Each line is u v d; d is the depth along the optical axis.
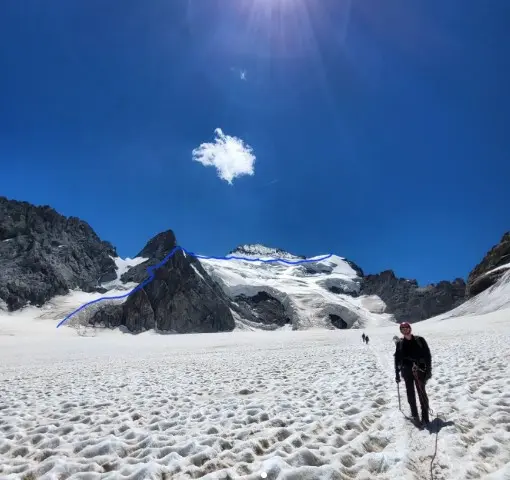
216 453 6.80
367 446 6.97
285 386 13.85
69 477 5.98
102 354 42.44
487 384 11.37
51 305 180.12
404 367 8.62
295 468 5.70
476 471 5.70
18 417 10.36
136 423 9.45
